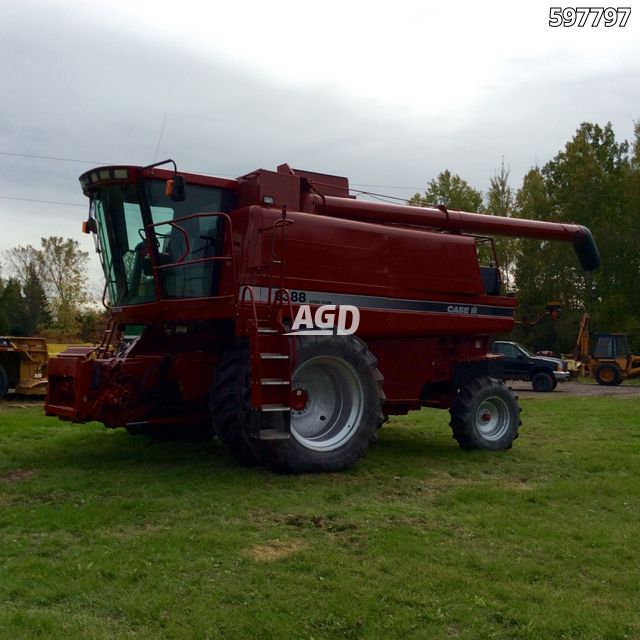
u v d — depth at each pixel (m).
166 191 7.79
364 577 4.72
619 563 5.14
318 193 9.24
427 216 10.09
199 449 9.38
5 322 52.91
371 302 8.90
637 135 44.25
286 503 6.55
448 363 10.35
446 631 3.99
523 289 43.31
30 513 6.09
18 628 3.88
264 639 3.86
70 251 58.38
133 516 6.05
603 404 16.84
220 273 8.39
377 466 8.49
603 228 42.72
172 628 3.92
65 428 11.10
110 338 9.45
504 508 6.59
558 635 3.97
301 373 8.08
